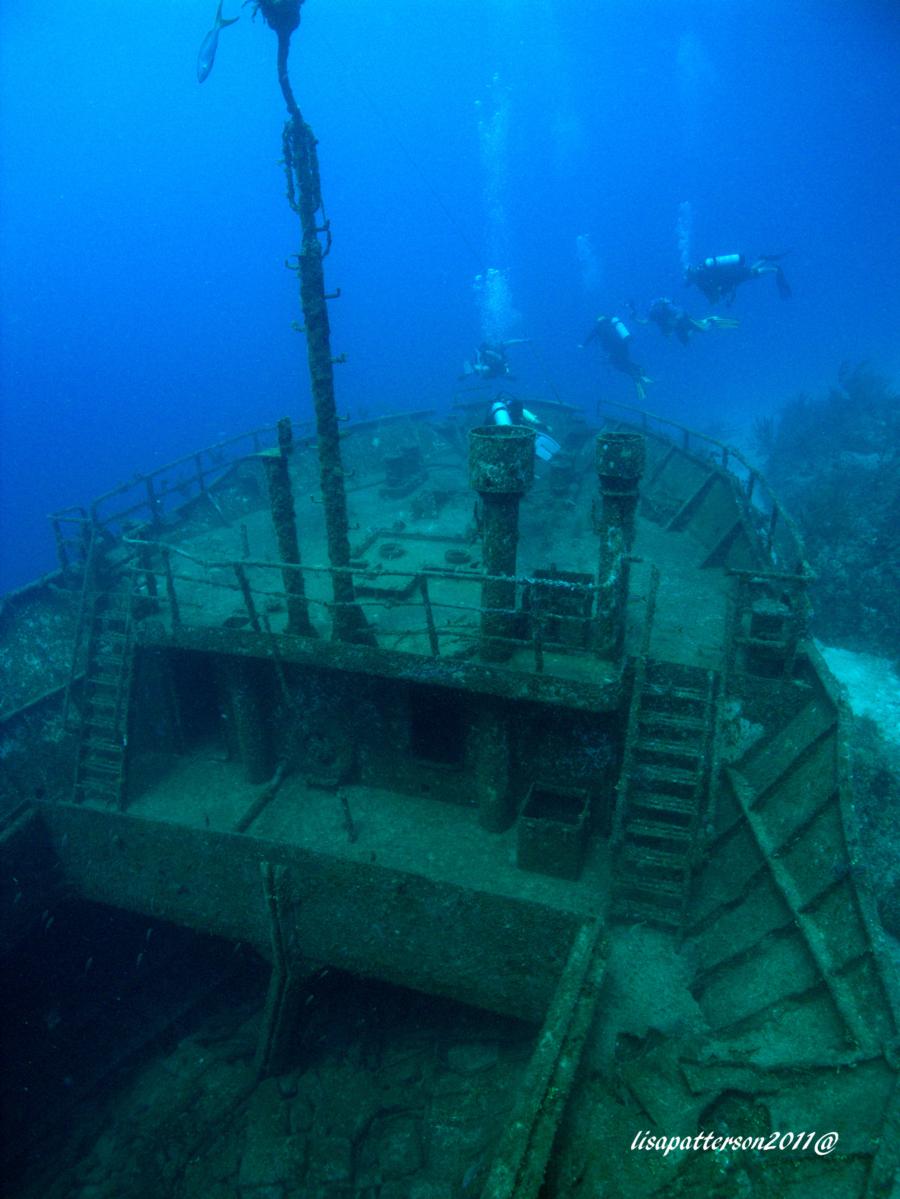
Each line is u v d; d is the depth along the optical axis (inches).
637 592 375.9
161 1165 300.7
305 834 344.2
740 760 304.0
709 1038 204.1
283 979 305.3
